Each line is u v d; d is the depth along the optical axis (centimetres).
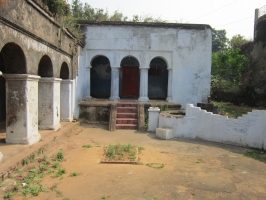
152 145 919
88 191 511
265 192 527
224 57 2105
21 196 480
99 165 668
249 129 894
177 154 805
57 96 987
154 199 482
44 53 820
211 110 1370
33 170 595
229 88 1925
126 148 815
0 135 840
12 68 684
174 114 1187
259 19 1850
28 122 715
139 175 602
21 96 701
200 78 1491
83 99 1475
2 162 578
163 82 1825
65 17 1119
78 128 1174
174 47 1482
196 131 1041
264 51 1770
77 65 1314
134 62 1772
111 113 1274
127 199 480
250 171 653
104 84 1828
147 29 1470
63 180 563
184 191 521
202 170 652
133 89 1777
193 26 1471
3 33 553
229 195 509
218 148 886
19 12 621
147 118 1282
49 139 821
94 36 1464
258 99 1719
